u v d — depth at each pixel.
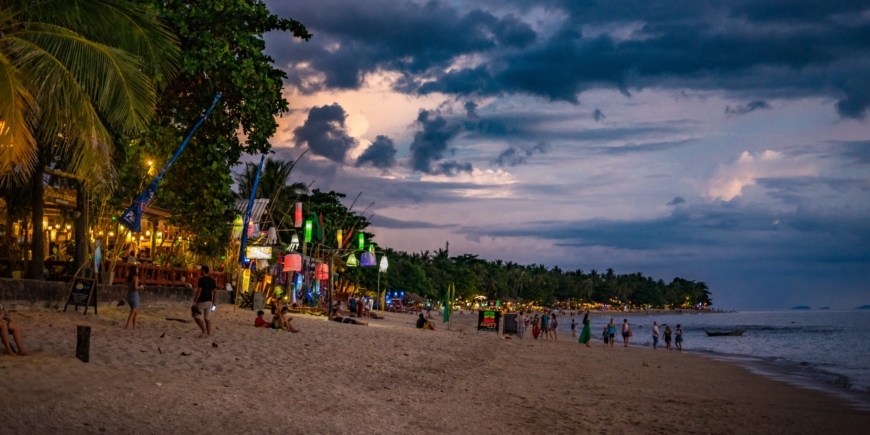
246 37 17.33
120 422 7.04
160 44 12.49
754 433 11.31
